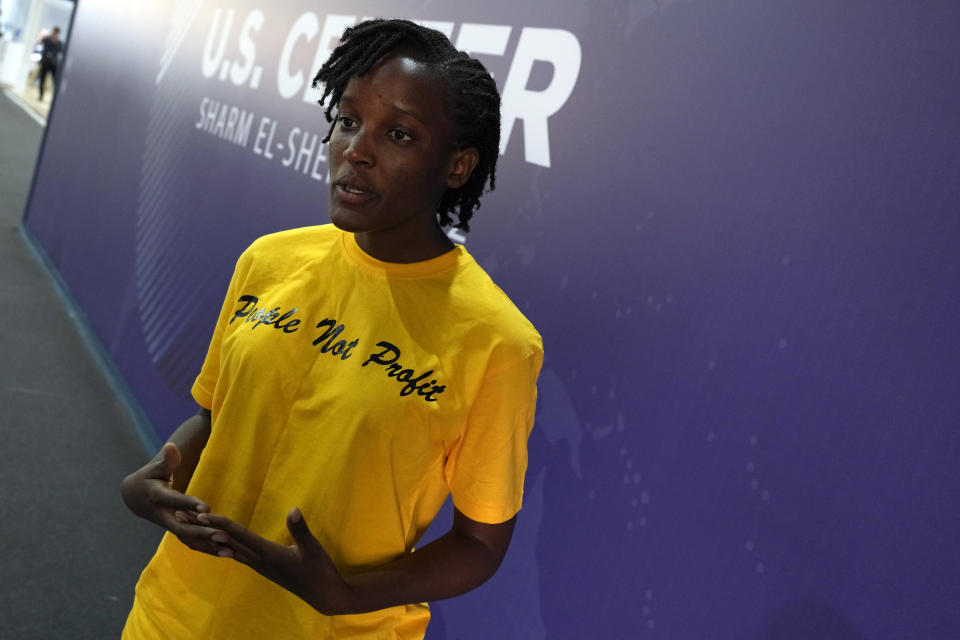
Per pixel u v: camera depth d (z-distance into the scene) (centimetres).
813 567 116
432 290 92
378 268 94
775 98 133
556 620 153
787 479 121
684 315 141
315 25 285
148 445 323
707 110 143
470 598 173
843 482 115
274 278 99
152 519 88
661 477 140
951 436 104
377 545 92
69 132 563
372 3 254
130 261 399
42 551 238
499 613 166
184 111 381
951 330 106
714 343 135
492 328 90
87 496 276
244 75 329
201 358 301
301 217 261
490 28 198
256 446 93
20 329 420
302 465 91
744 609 124
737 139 138
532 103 181
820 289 122
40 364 382
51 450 302
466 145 91
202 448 106
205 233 325
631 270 152
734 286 134
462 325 90
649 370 145
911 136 114
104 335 405
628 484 145
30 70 1922
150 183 399
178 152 375
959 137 109
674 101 150
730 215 136
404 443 88
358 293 94
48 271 527
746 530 125
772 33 135
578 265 163
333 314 94
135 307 376
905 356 111
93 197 480
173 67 410
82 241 478
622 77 161
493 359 89
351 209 89
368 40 91
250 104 317
